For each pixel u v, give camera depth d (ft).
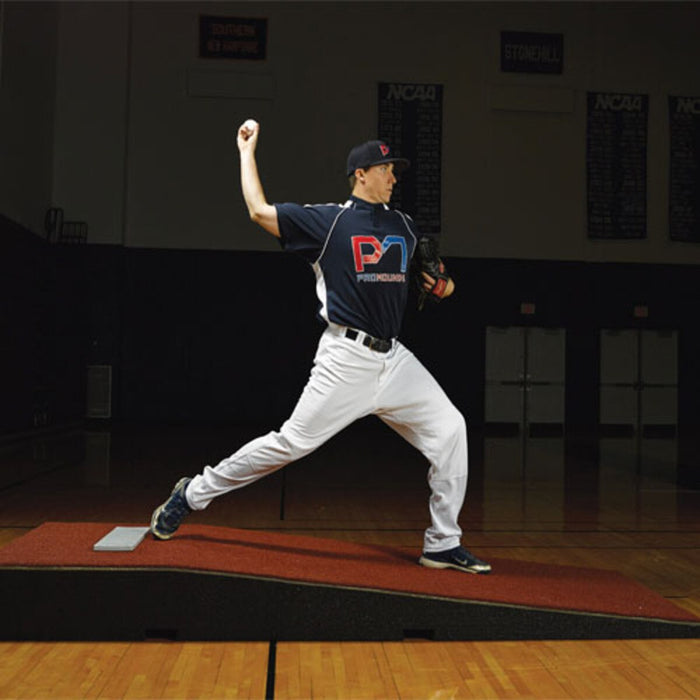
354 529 13.52
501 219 39.83
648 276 40.40
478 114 39.73
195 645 7.54
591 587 8.75
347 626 7.75
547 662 7.22
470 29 39.81
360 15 39.37
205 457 24.17
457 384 39.50
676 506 16.35
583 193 40.22
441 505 8.86
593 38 40.32
